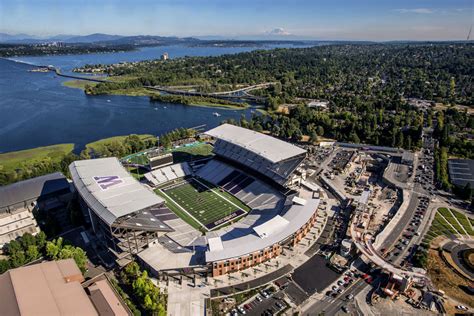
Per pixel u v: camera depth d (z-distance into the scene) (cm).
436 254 14000
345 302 11569
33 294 10300
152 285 11412
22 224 15550
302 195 18050
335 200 18500
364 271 13012
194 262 12850
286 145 19700
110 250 13462
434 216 16875
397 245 14575
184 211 17625
